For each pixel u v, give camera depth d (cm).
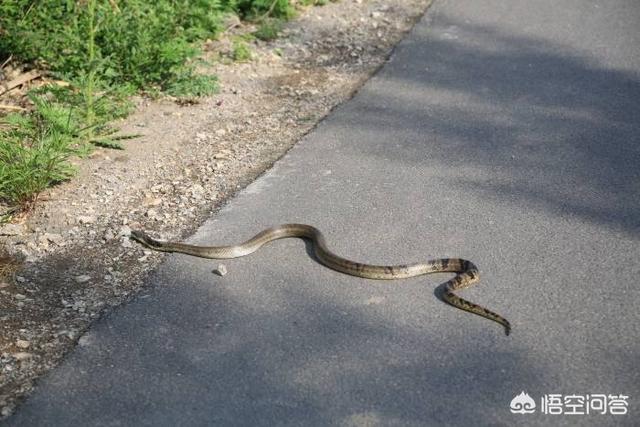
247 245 346
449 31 548
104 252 350
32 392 285
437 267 332
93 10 448
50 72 462
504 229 355
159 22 475
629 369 286
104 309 319
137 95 464
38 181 375
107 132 424
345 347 298
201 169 403
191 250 345
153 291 327
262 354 296
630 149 407
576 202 370
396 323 308
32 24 467
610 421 269
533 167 396
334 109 455
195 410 277
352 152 414
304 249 349
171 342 302
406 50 524
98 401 281
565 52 511
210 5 522
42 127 409
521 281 326
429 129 432
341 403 278
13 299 324
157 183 393
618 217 360
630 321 304
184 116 446
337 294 323
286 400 279
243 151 418
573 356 291
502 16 569
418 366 290
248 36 541
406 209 370
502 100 457
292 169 402
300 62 512
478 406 276
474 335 301
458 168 398
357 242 351
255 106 459
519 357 292
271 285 328
